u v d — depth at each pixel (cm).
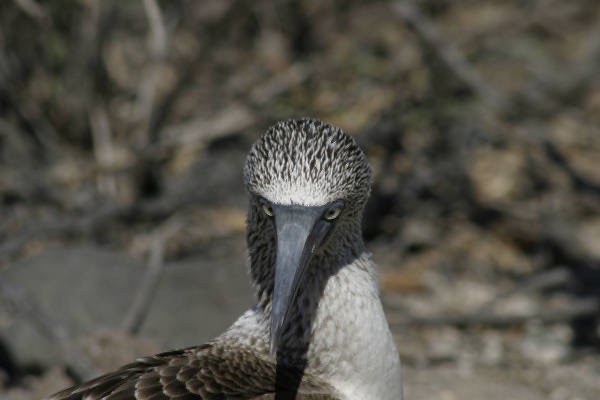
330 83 1614
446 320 1226
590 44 1759
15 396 986
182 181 1495
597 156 1603
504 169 1556
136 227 1416
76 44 1436
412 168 1519
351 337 656
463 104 1552
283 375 649
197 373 623
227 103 1595
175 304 1123
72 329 1075
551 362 1177
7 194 1409
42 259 1155
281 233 595
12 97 1464
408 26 1625
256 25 1719
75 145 1494
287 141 613
